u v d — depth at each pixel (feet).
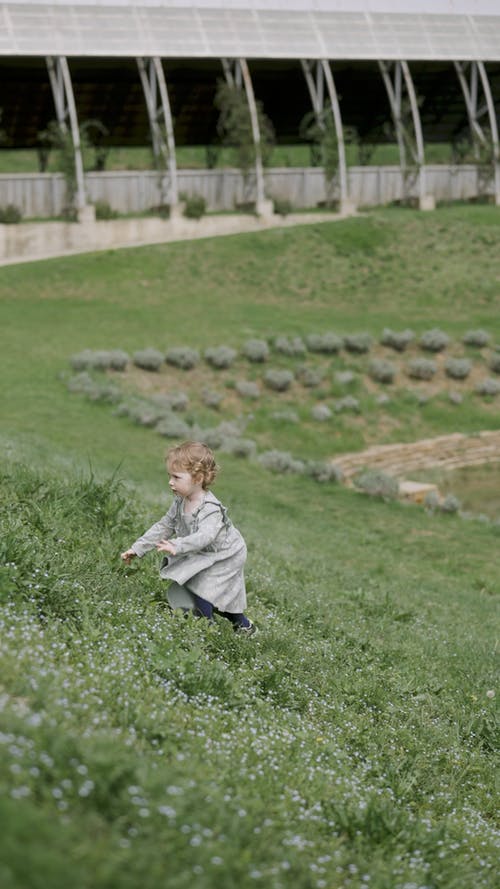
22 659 16.29
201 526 25.27
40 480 39.09
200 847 11.76
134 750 14.80
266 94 230.89
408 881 14.49
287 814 15.07
